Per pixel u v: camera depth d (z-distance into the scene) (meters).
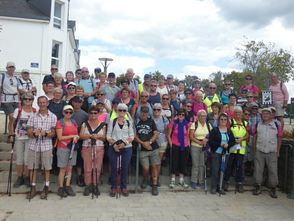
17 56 13.84
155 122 6.20
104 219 4.41
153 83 7.01
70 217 4.42
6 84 6.91
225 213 4.95
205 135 6.21
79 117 5.77
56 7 15.23
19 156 5.54
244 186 6.73
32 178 5.28
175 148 6.20
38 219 4.28
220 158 6.12
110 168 6.02
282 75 18.75
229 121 6.47
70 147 5.38
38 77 14.09
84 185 5.85
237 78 20.20
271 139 6.03
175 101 7.31
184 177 6.59
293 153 6.01
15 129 5.53
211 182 6.18
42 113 5.30
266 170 6.88
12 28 13.75
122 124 5.58
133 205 5.14
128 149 5.61
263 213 5.03
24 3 15.38
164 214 4.76
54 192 5.70
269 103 7.59
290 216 4.92
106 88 7.27
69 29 16.62
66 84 8.06
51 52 14.51
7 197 5.29
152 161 5.87
